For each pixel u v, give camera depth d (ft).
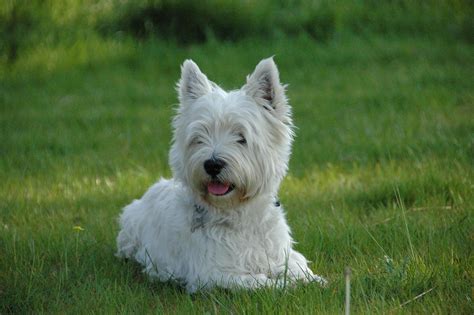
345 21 88.53
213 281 25.70
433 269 25.53
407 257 25.77
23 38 83.82
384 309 22.41
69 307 24.91
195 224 26.73
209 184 26.00
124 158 48.83
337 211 35.12
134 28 89.35
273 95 27.22
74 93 72.02
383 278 25.03
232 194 26.11
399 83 66.64
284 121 27.68
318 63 77.15
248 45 83.56
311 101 63.00
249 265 26.73
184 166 26.84
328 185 40.34
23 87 74.59
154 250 29.30
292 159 46.11
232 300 23.99
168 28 87.86
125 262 30.66
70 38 85.46
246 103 26.50
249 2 91.56
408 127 50.62
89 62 81.92
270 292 23.73
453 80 65.41
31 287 26.58
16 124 59.93
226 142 25.80
